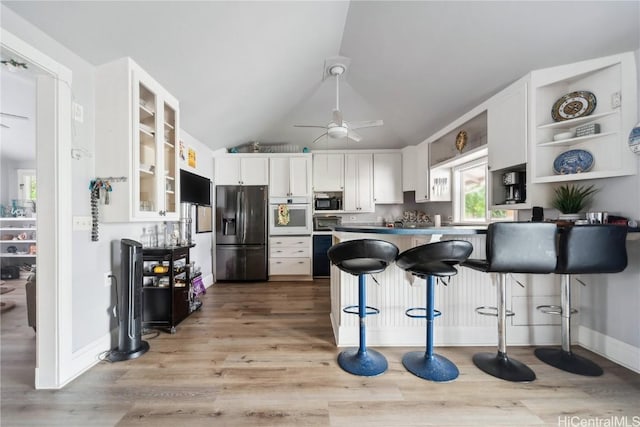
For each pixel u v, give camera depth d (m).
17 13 1.36
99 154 1.86
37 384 1.57
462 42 2.06
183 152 3.24
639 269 1.70
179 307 2.50
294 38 2.29
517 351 1.98
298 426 1.30
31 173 4.98
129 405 1.44
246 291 3.70
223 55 2.15
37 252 1.58
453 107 2.86
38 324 1.58
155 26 1.69
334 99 3.73
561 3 1.56
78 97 1.73
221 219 4.18
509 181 2.33
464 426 1.30
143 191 2.14
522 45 1.88
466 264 1.76
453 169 3.79
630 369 1.73
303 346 2.10
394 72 2.76
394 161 4.63
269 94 3.17
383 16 2.11
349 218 4.86
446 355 1.94
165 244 2.75
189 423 1.32
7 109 2.72
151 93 2.14
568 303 1.82
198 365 1.83
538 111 2.04
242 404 1.45
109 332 1.99
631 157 1.67
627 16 1.52
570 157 1.93
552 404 1.44
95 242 1.88
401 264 1.64
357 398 1.50
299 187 4.34
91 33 1.59
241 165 4.30
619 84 1.72
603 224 1.58
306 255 4.30
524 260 1.55
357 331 2.10
